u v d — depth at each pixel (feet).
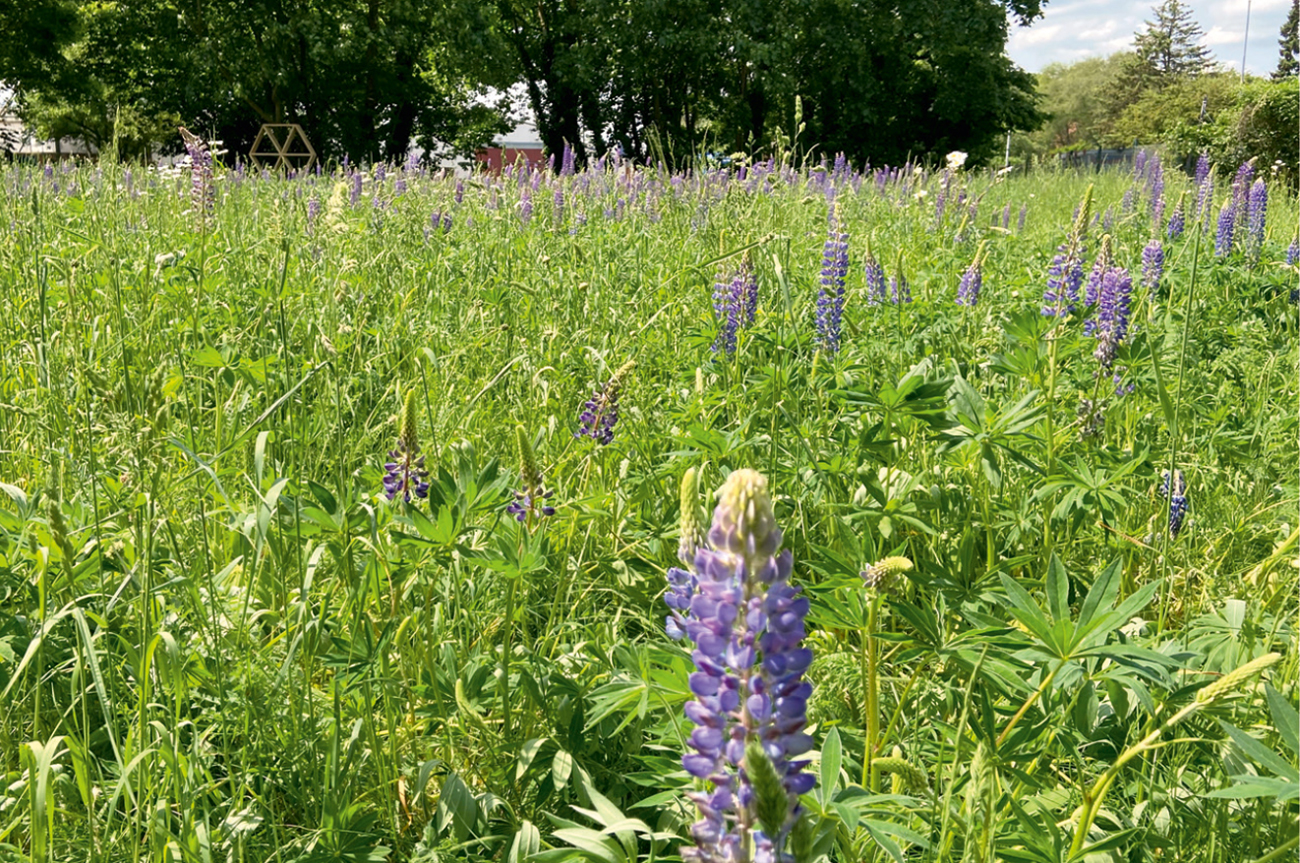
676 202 29.45
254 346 17.65
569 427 15.38
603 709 8.68
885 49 132.77
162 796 8.40
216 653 9.18
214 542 12.28
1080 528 13.66
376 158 124.16
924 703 9.80
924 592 11.23
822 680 9.60
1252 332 21.68
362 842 8.29
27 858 7.41
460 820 8.51
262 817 8.52
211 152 24.89
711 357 17.48
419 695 9.76
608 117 131.03
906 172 47.88
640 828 7.34
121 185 27.53
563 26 127.44
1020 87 146.51
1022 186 56.08
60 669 9.78
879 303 20.56
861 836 7.69
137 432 10.14
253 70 121.29
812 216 28.19
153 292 19.43
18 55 110.63
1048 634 7.59
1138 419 16.14
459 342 18.43
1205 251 28.02
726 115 124.98
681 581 6.95
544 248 24.76
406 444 10.96
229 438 13.70
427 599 9.83
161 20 122.42
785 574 4.82
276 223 22.27
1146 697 7.43
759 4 118.21
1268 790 5.77
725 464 12.92
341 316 18.22
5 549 10.93
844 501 12.55
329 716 9.61
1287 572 11.94
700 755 5.07
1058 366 16.76
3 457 13.89
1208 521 13.98
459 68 128.06
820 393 13.80
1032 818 8.21
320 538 10.69
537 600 12.00
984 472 12.40
